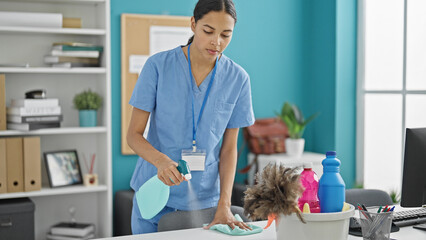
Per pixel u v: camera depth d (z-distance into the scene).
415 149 1.81
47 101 3.40
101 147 3.73
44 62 3.66
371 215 1.54
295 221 1.44
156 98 2.08
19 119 3.34
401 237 1.68
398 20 3.89
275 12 4.33
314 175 1.53
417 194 1.82
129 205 3.57
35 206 3.73
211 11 1.84
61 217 3.81
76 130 3.49
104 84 3.61
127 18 3.86
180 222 1.96
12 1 3.57
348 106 4.24
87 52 3.53
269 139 4.18
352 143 4.27
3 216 3.27
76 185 3.65
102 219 3.76
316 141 4.43
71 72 3.46
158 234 1.73
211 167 2.15
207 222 2.02
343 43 4.18
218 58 2.10
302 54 4.44
